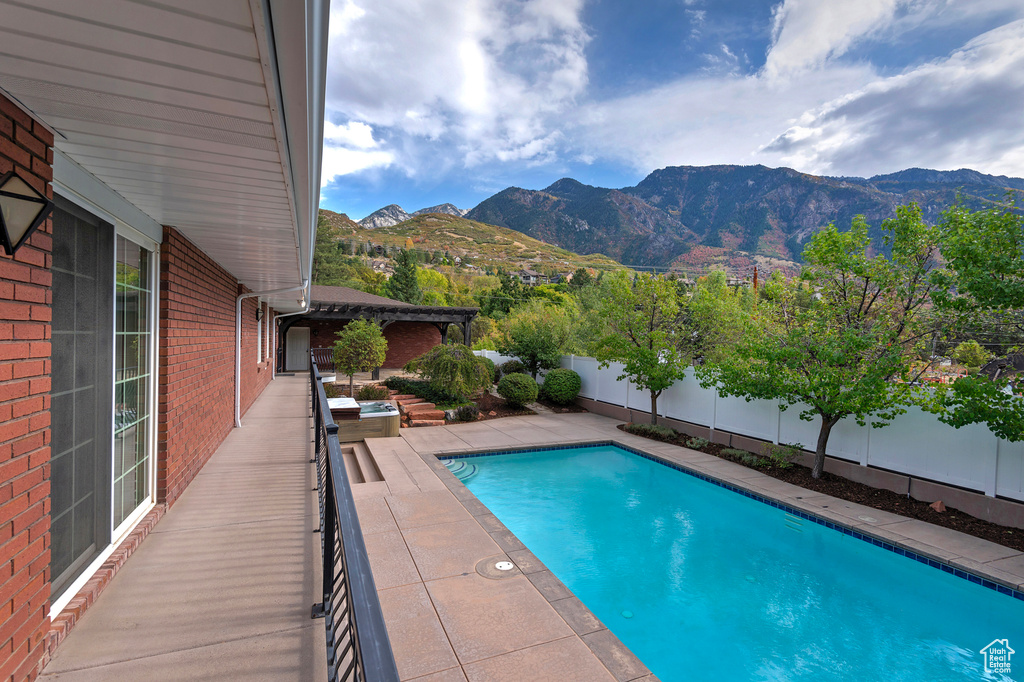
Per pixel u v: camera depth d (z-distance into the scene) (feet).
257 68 4.83
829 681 11.89
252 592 9.23
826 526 20.16
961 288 18.53
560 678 9.83
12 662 6.05
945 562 16.26
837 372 21.98
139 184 9.23
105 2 3.73
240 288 26.61
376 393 44.65
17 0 3.71
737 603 15.30
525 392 44.73
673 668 12.35
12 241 5.74
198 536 11.72
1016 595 14.60
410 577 13.91
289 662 7.27
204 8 3.77
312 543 11.44
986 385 17.51
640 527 21.11
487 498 24.53
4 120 5.70
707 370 31.09
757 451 29.45
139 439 11.92
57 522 8.03
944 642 13.43
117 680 6.77
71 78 5.20
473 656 10.47
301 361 67.87
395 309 60.29
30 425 6.47
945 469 21.01
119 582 9.52
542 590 13.24
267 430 24.64
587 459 31.12
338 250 167.32
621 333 38.83
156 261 12.74
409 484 22.66
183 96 5.57
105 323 9.85
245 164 7.94
